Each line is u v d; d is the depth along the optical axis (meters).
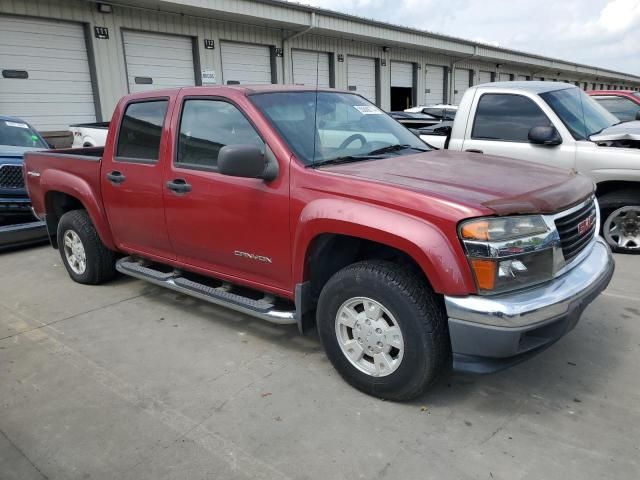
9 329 4.18
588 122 5.94
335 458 2.57
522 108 5.94
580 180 3.30
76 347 3.83
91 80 13.47
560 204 2.85
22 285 5.27
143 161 4.14
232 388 3.23
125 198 4.31
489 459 2.54
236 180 3.46
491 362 2.71
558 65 34.84
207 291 3.90
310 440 2.72
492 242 2.56
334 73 20.08
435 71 26.16
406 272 2.84
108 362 3.60
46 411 3.03
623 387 3.14
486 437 2.71
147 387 3.27
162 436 2.78
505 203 2.65
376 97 22.56
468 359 2.71
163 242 4.15
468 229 2.56
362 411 2.96
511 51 29.44
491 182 2.97
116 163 4.37
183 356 3.67
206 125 3.71
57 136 12.73
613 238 5.84
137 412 3.00
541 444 2.64
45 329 4.16
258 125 3.39
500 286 2.61
